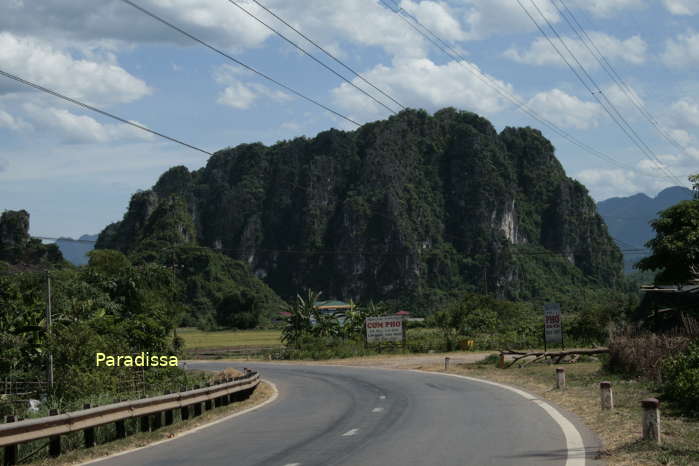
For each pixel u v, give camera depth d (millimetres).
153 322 39812
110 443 14250
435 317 110562
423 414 17969
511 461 10672
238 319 187500
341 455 11844
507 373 33562
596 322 61594
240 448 13234
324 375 39906
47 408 18844
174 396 17250
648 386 21812
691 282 30203
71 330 28891
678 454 10594
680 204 36406
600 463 10359
